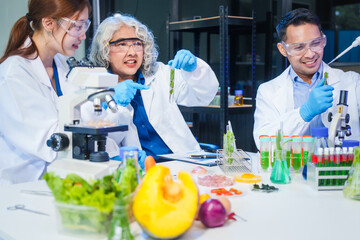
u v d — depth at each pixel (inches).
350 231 41.6
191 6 201.9
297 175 66.3
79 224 40.9
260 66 197.8
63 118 62.4
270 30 154.3
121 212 37.8
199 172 66.4
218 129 161.6
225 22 139.6
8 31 188.4
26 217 46.9
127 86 76.1
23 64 80.7
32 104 77.6
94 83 57.5
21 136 76.8
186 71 100.9
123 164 50.1
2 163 81.3
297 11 83.5
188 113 175.9
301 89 92.6
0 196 55.1
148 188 39.9
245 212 47.8
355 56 191.6
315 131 62.8
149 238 40.7
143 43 97.9
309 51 82.0
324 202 51.5
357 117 89.0
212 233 41.6
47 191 57.5
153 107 100.5
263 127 87.4
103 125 59.6
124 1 211.6
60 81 89.4
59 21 76.9
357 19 221.1
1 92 77.8
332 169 56.1
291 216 46.3
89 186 40.5
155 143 102.0
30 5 80.7
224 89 141.7
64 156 63.0
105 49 93.4
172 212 39.3
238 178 62.2
